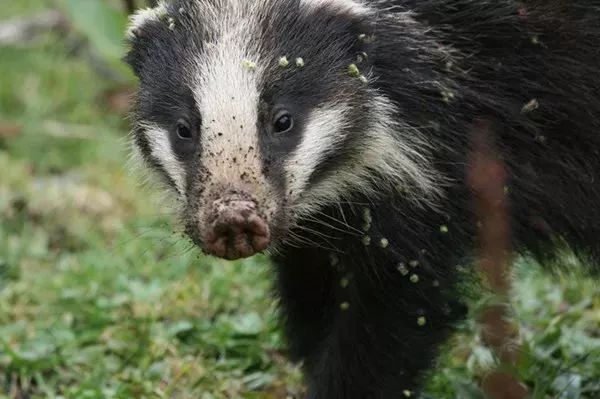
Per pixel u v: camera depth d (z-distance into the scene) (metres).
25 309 13.77
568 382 11.41
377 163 10.13
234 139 9.32
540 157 10.91
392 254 10.33
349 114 9.80
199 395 11.85
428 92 10.31
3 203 16.62
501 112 10.67
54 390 12.12
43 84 20.62
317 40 9.76
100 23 17.47
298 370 12.40
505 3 10.73
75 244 16.14
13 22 22.14
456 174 10.47
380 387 10.63
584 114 10.95
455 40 10.61
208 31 9.79
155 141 9.91
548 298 13.57
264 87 9.48
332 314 11.15
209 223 9.07
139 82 10.27
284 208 9.47
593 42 10.92
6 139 19.16
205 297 13.73
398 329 10.54
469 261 10.64
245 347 12.73
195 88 9.57
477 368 11.86
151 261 14.90
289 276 11.62
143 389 11.89
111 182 17.36
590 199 11.23
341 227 10.36
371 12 10.10
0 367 12.42
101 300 13.55
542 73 10.80
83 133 19.05
